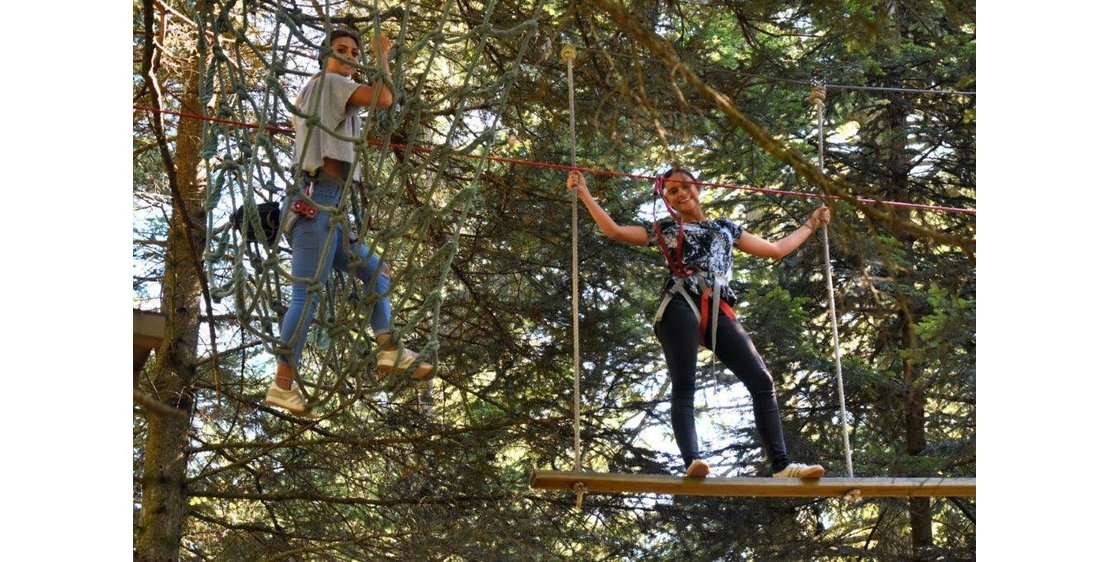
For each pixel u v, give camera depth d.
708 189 11.41
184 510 8.88
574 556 10.14
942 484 6.07
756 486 5.90
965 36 10.82
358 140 5.10
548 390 10.12
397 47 5.24
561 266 10.21
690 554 10.66
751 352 6.10
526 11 8.57
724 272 6.16
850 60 10.65
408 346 9.55
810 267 11.45
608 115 8.56
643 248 10.28
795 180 11.21
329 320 5.58
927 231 4.20
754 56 9.18
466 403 9.90
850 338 11.62
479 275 9.91
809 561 11.01
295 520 9.31
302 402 5.39
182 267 8.97
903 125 11.55
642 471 10.20
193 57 8.30
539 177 9.79
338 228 5.57
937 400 11.54
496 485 9.74
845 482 5.97
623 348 10.31
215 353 7.55
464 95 5.33
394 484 9.64
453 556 9.44
